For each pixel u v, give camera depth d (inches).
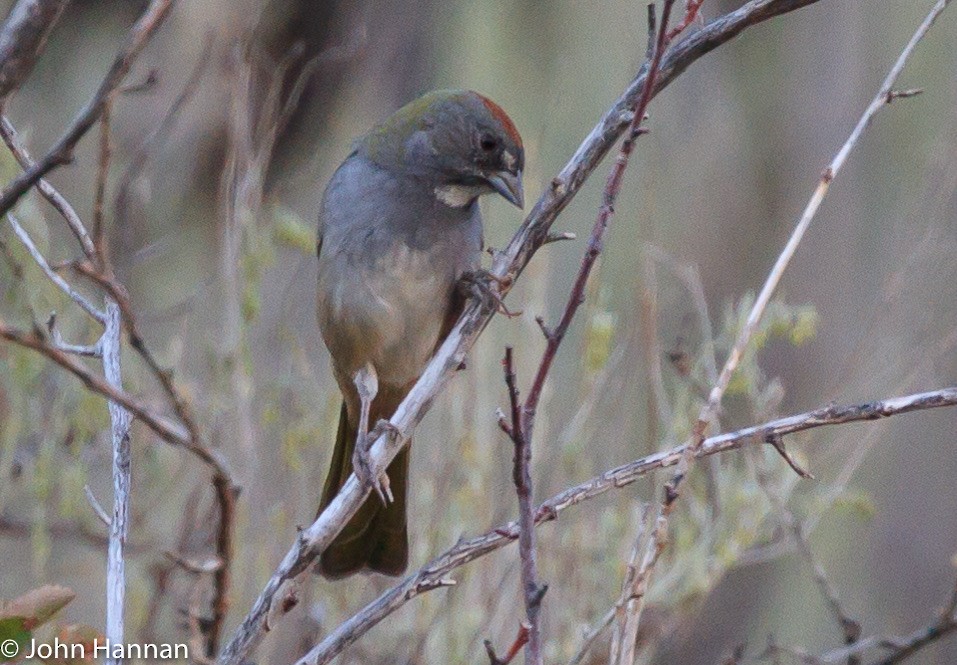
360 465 278.5
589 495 261.1
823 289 613.3
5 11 494.6
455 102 343.3
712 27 285.9
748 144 633.6
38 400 378.9
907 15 634.8
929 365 457.7
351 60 581.0
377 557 339.9
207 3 569.6
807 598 572.7
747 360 359.6
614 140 293.0
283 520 379.2
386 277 339.3
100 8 606.9
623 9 579.2
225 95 558.9
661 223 600.7
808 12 641.6
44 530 370.0
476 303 295.3
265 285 450.6
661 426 409.1
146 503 418.0
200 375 446.9
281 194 461.1
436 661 384.5
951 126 521.0
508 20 592.1
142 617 352.2
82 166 516.1
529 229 297.7
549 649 366.0
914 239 480.1
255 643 254.2
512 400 225.5
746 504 375.9
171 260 532.1
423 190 340.8
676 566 376.8
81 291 412.2
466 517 383.9
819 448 480.7
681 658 557.3
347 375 354.3
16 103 583.5
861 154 629.3
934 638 325.4
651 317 375.2
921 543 595.2
